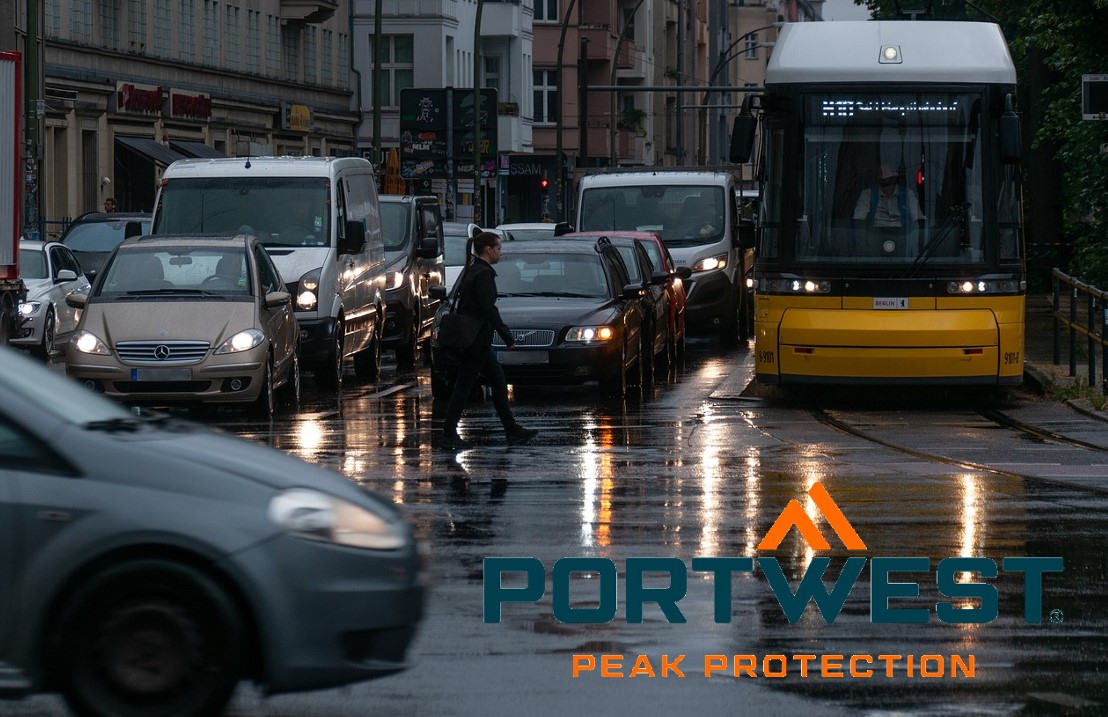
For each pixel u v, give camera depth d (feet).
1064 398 119.96
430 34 410.72
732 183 196.24
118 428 40.70
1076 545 63.77
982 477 82.48
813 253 115.65
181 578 38.75
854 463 88.28
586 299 126.52
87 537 38.58
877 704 42.14
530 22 469.98
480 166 296.30
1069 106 175.32
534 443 97.71
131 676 38.78
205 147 309.83
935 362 113.91
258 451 42.16
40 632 38.73
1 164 138.31
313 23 374.84
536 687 43.93
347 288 138.62
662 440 99.04
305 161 139.95
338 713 41.52
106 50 271.90
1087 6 158.61
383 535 40.40
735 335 191.31
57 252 176.45
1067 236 222.48
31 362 43.50
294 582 38.93
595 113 499.51
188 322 111.55
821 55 117.19
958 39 117.29
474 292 95.91
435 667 46.06
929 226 115.24
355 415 115.24
